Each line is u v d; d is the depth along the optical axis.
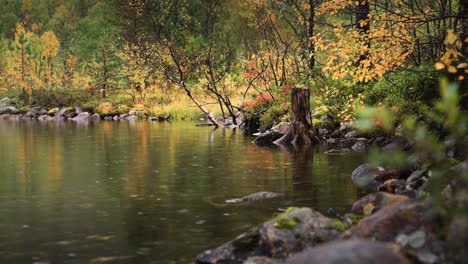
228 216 7.46
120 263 5.59
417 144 4.27
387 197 6.99
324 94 19.20
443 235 4.50
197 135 21.59
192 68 33.53
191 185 9.95
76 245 6.22
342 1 13.22
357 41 13.09
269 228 5.67
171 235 6.57
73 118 40.59
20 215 7.72
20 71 52.03
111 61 44.50
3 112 47.91
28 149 16.84
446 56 8.32
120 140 19.69
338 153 14.52
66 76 53.06
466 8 13.06
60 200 8.73
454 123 3.80
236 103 32.56
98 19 58.84
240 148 16.30
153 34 44.56
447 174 6.86
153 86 41.75
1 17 102.69
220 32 47.84
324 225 5.69
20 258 5.78
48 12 107.44
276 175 10.96
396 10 14.92
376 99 17.34
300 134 17.42
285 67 27.39
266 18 28.33
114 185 10.06
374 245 3.90
